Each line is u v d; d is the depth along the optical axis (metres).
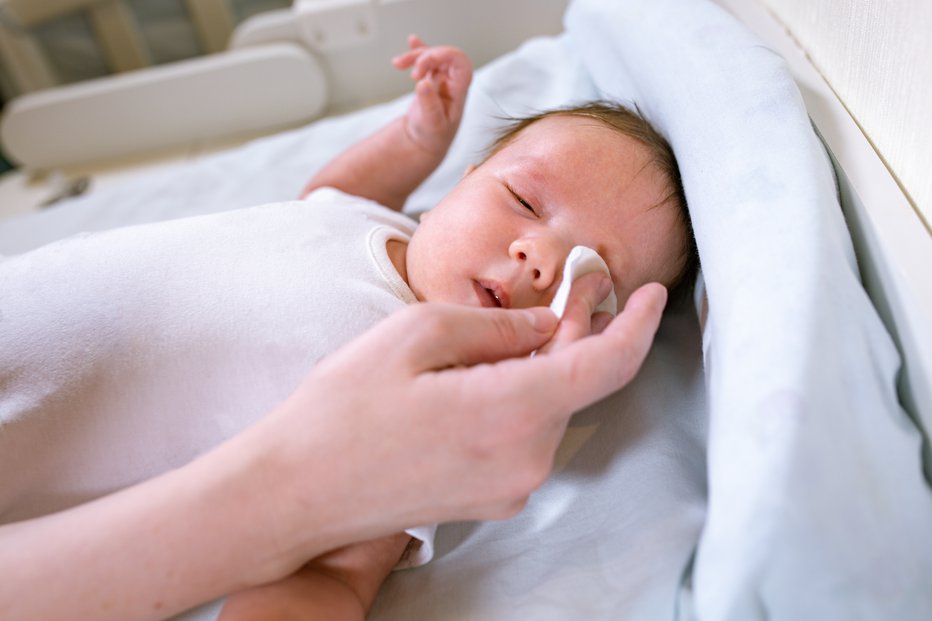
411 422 0.49
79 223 1.22
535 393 0.50
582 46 1.06
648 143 0.81
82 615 0.50
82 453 0.66
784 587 0.47
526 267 0.70
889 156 0.63
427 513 0.53
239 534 0.50
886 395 0.53
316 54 1.52
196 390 0.67
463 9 1.46
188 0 1.64
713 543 0.48
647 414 0.69
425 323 0.53
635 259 0.77
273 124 1.57
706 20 0.77
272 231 0.77
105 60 1.66
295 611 0.56
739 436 0.49
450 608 0.62
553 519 0.66
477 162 1.05
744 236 0.59
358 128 1.28
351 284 0.72
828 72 0.74
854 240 0.62
